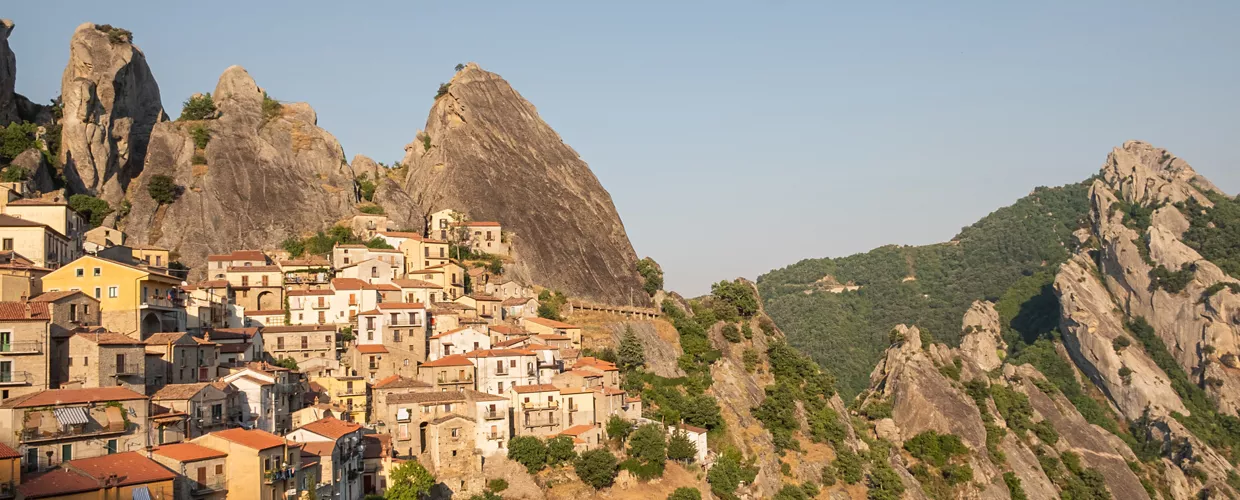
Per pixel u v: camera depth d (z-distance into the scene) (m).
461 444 145.00
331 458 117.56
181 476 97.38
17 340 104.56
